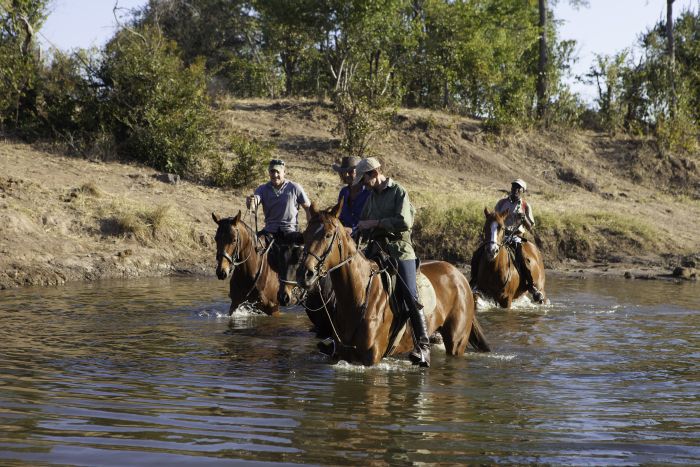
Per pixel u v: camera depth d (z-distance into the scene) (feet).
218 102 93.50
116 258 56.39
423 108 109.50
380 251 26.84
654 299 47.65
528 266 44.14
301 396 22.88
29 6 80.07
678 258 68.90
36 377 24.58
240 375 25.76
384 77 90.12
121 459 16.60
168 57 80.02
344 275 25.43
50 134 76.54
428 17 111.14
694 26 117.50
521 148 98.37
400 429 19.52
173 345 31.09
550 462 17.13
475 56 109.09
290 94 129.90
